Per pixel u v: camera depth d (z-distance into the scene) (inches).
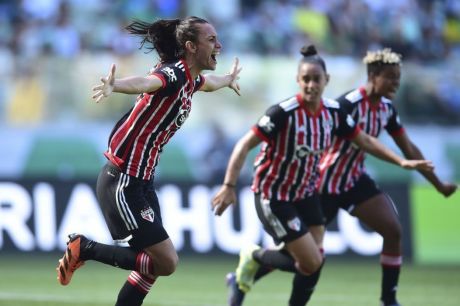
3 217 1545.3
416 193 1686.8
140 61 2016.5
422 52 2343.8
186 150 1953.7
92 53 2113.7
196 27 687.1
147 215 674.2
